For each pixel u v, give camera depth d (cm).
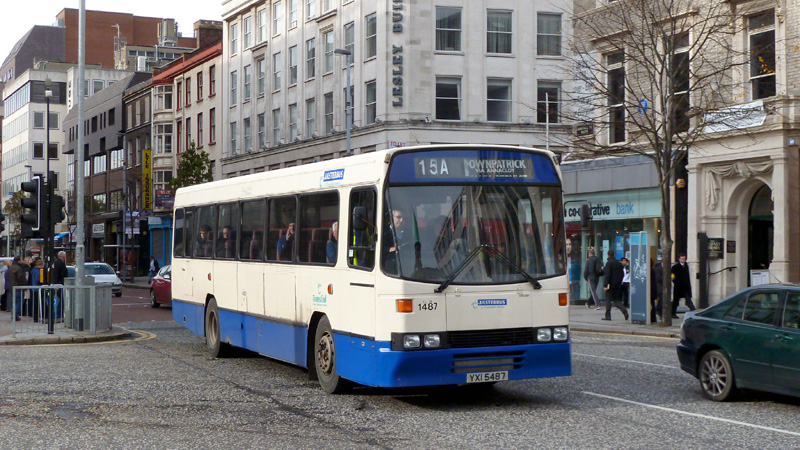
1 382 1315
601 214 3256
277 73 5578
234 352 1664
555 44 4566
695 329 1185
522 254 1103
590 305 3116
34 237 2097
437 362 1047
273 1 5609
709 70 2672
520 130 4444
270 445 886
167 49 10156
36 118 10925
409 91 4381
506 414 1055
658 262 2552
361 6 4641
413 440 906
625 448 866
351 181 1154
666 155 2292
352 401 1153
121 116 7956
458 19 4459
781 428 967
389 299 1052
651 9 2553
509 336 1081
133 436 930
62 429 967
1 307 3058
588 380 1328
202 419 1027
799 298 1066
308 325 1267
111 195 8200
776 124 2536
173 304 1917
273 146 5525
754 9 2611
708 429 960
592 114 3181
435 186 1088
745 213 2780
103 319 2069
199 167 5766
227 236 1611
